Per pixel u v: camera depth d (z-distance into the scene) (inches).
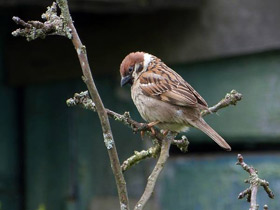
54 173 501.4
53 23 203.0
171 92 323.6
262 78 414.0
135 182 462.9
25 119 510.6
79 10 398.6
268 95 412.2
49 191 503.2
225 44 420.2
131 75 345.1
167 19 435.5
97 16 461.1
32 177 509.4
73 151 493.4
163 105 324.5
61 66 485.1
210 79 429.1
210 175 435.8
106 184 482.0
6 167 507.5
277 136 411.2
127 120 244.4
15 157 510.9
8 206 506.6
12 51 502.3
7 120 507.8
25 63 498.0
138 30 446.0
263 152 427.2
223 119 425.7
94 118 486.9
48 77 490.6
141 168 460.8
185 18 430.3
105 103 472.4
